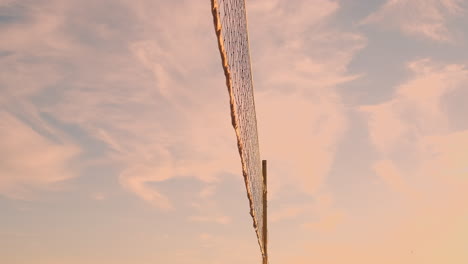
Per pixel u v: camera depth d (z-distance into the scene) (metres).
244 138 6.43
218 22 3.63
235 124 5.29
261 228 11.70
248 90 6.91
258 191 10.30
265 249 11.62
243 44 6.14
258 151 10.03
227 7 4.40
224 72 4.09
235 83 5.17
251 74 7.32
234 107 5.03
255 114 8.56
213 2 3.52
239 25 5.77
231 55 4.80
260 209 11.39
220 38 3.73
